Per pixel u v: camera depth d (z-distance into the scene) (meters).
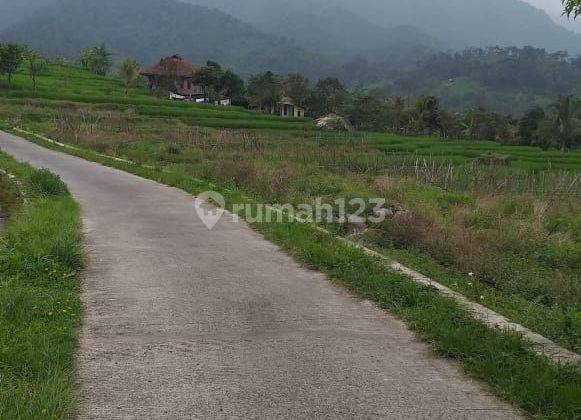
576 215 13.91
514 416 3.93
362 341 5.19
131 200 13.03
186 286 6.70
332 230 10.16
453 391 4.26
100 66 95.00
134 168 19.02
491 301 6.50
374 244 9.41
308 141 44.09
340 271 7.32
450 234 9.65
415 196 14.45
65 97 57.56
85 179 16.58
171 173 17.16
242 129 53.03
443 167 22.80
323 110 87.31
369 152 37.19
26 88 61.56
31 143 28.20
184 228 10.09
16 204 11.38
